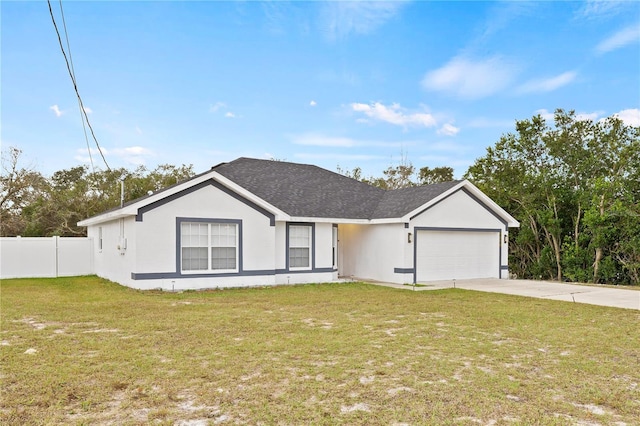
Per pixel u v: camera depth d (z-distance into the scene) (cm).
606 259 2120
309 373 577
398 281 1767
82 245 2056
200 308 1089
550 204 2383
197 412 450
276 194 1892
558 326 905
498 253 2038
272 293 1403
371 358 652
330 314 1020
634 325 920
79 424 420
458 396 497
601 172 2372
